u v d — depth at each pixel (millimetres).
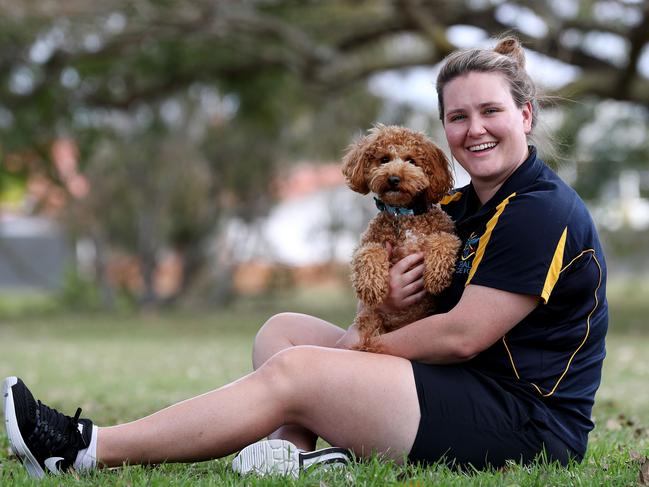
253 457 3227
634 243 20734
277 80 19938
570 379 3252
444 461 3156
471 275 3199
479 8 14211
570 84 13547
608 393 6801
